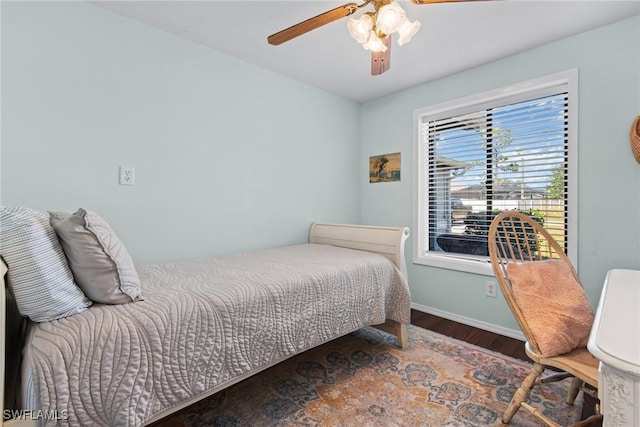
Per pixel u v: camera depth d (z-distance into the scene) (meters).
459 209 2.74
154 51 1.94
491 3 1.68
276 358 1.44
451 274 2.71
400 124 3.04
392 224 3.14
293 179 2.78
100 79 1.74
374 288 1.96
